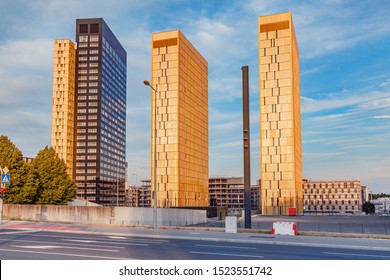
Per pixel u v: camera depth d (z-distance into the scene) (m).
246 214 38.38
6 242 23.98
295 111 140.12
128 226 39.59
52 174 81.94
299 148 153.25
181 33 164.12
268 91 134.25
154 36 162.62
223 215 103.69
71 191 86.19
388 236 31.16
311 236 31.56
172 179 153.00
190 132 171.12
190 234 31.91
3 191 38.66
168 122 156.75
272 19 136.50
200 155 184.00
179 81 159.88
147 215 53.06
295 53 150.00
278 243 27.39
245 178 38.81
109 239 27.58
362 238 30.45
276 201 128.75
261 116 133.88
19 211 49.72
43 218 49.28
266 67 135.38
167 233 32.62
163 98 158.75
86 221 48.84
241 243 27.34
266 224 63.16
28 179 68.75
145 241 26.84
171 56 159.88
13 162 68.31
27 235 29.06
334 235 32.25
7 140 70.25
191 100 174.88
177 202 151.12
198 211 73.75
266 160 131.62
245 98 39.56
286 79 133.00
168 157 154.75
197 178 177.25
